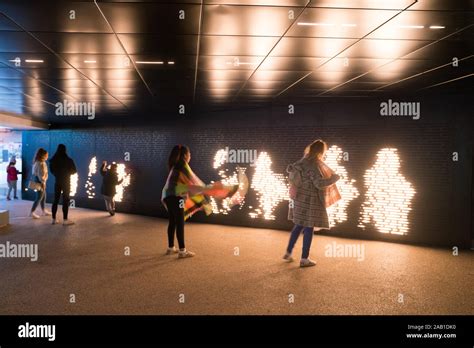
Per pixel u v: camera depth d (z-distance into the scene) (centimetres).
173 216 699
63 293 492
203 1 378
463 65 597
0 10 402
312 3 380
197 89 813
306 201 618
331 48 522
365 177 877
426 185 804
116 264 630
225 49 534
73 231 934
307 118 957
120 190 1324
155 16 416
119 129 1338
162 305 452
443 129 788
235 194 754
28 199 1712
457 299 476
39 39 495
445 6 382
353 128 897
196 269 603
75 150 1511
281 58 575
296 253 718
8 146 2070
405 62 584
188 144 1145
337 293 496
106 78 720
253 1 377
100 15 415
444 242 786
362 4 380
